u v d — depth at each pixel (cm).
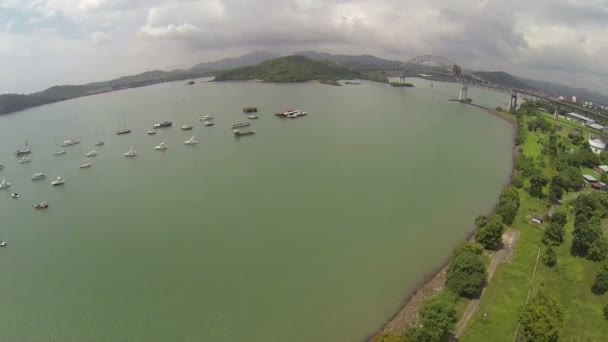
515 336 4956
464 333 5069
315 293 6219
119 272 6956
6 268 7300
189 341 5388
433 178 11025
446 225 8212
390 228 8119
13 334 5647
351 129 17525
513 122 19838
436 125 18700
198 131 17825
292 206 9256
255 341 5341
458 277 5834
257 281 6550
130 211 9388
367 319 5634
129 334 5556
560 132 16738
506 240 7281
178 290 6400
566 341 4972
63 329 5703
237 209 9206
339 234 7919
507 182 10681
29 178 12300
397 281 6425
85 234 8400
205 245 7681
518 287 5934
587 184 10200
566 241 7181
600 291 5816
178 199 9956
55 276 6956
